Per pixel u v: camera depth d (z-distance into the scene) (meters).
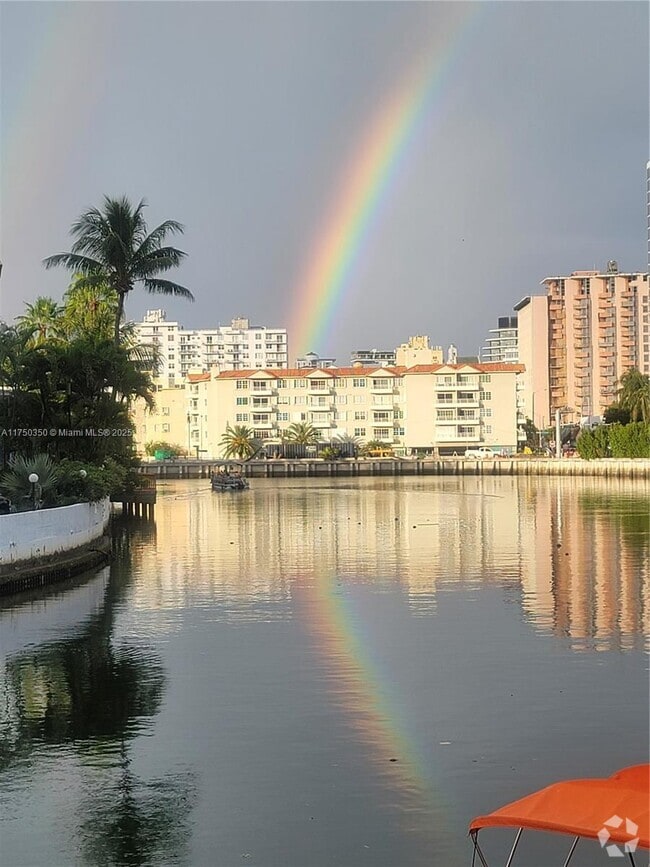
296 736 17.50
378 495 102.25
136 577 38.09
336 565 41.69
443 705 19.33
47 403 51.84
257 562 42.97
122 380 52.59
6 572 33.56
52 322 71.00
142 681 21.44
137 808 14.34
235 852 12.91
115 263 65.81
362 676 21.67
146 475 84.94
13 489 40.91
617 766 15.95
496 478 148.88
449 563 42.03
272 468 165.88
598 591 33.38
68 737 17.56
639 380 168.88
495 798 14.62
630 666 22.34
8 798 14.77
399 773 15.66
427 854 12.82
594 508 78.19
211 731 17.81
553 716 18.58
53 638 26.06
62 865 12.57
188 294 68.38
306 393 189.50
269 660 23.25
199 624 27.92
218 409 188.62
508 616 28.78
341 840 13.23
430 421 188.00
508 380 188.25
